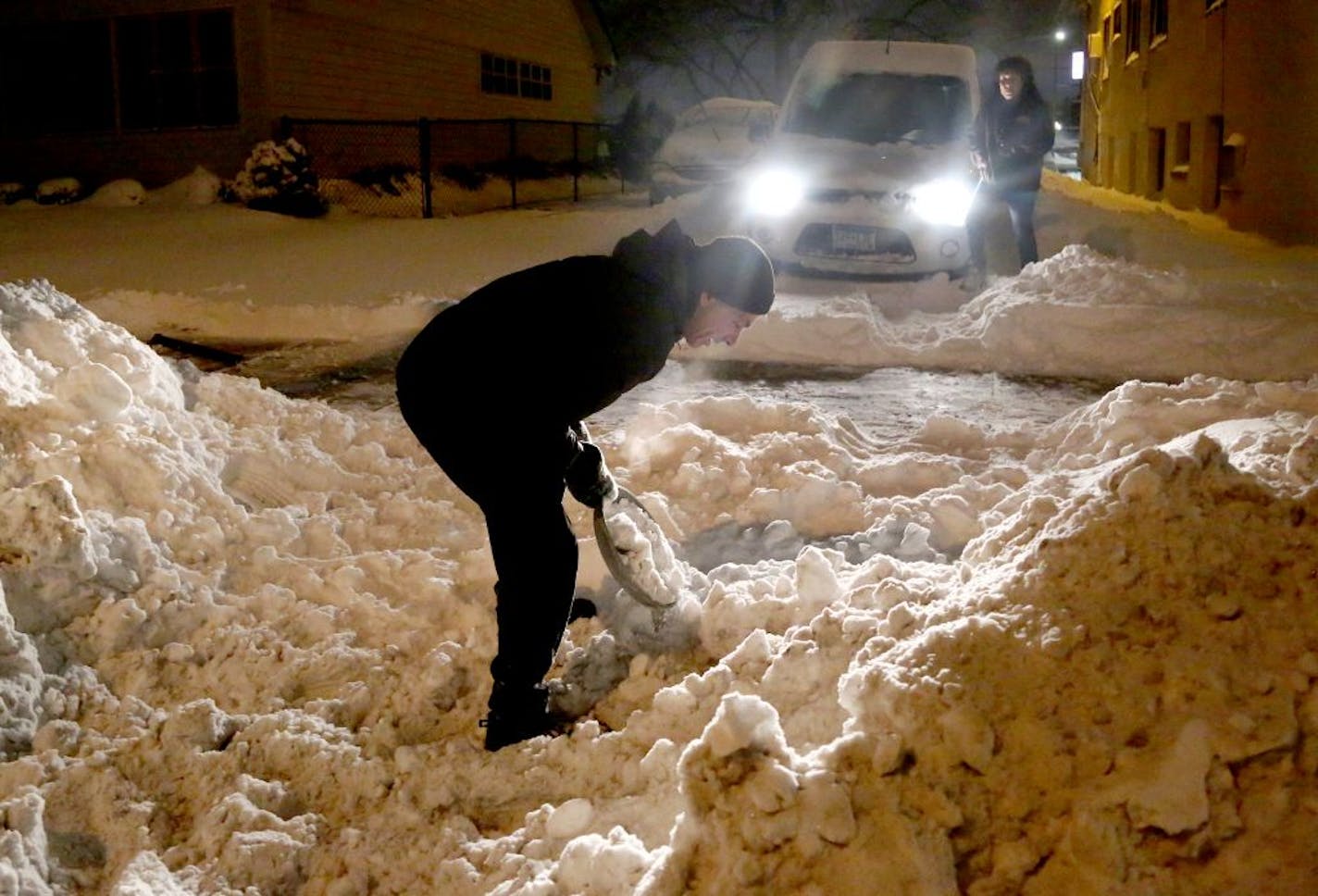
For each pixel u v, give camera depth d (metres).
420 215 22.00
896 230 10.89
